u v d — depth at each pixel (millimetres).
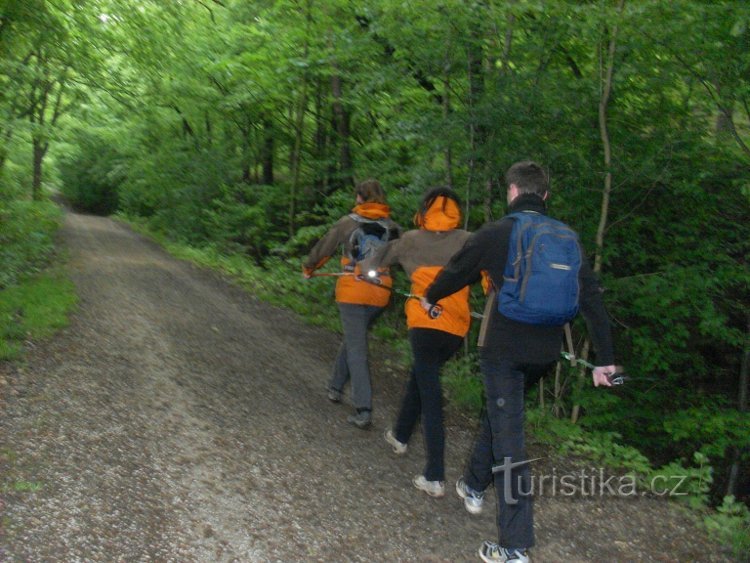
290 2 12891
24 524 2969
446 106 7504
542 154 6531
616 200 7184
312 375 6285
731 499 4160
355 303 4895
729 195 7180
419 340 3887
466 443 5051
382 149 10867
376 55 9820
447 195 3971
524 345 3078
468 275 3168
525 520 3102
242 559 3035
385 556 3256
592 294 3092
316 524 3447
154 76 16344
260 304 9828
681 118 6879
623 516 3998
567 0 6449
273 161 19859
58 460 3621
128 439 4062
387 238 4844
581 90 6656
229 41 15414
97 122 23281
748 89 6141
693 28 5785
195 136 21578
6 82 12875
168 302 8898
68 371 5117
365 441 4746
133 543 3002
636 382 8031
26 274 9859
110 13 14055
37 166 24500
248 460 4074
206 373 5734
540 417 5711
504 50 6969
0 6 11727
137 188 25812
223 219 17094
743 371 8422
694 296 6898
